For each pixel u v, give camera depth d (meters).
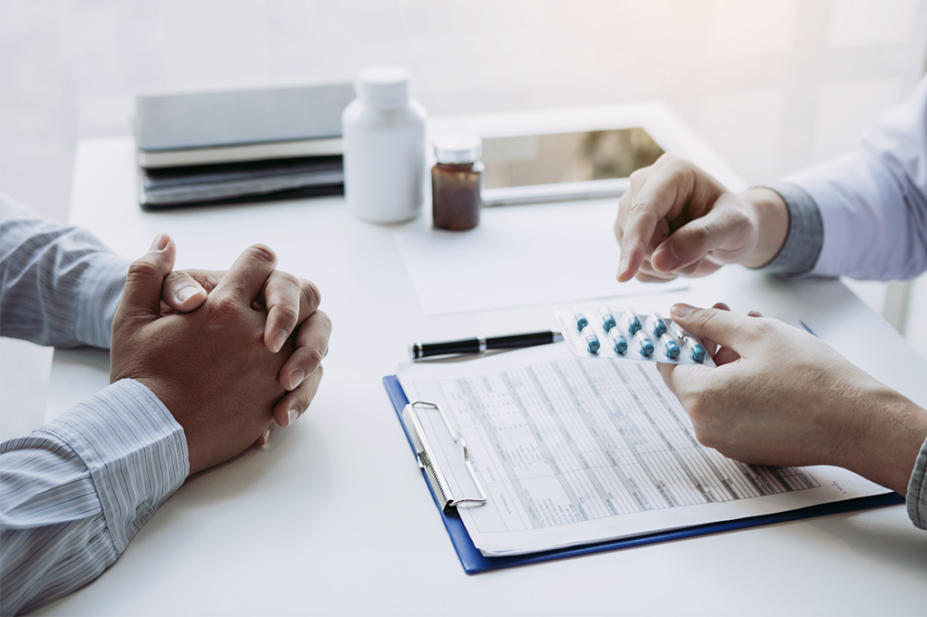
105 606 0.47
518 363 0.69
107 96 1.56
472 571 0.49
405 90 0.88
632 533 0.51
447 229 0.93
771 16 1.63
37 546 0.46
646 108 1.18
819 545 0.51
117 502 0.51
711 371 0.57
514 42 1.65
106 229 0.90
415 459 0.59
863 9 1.57
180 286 0.61
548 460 0.58
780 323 0.59
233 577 0.49
